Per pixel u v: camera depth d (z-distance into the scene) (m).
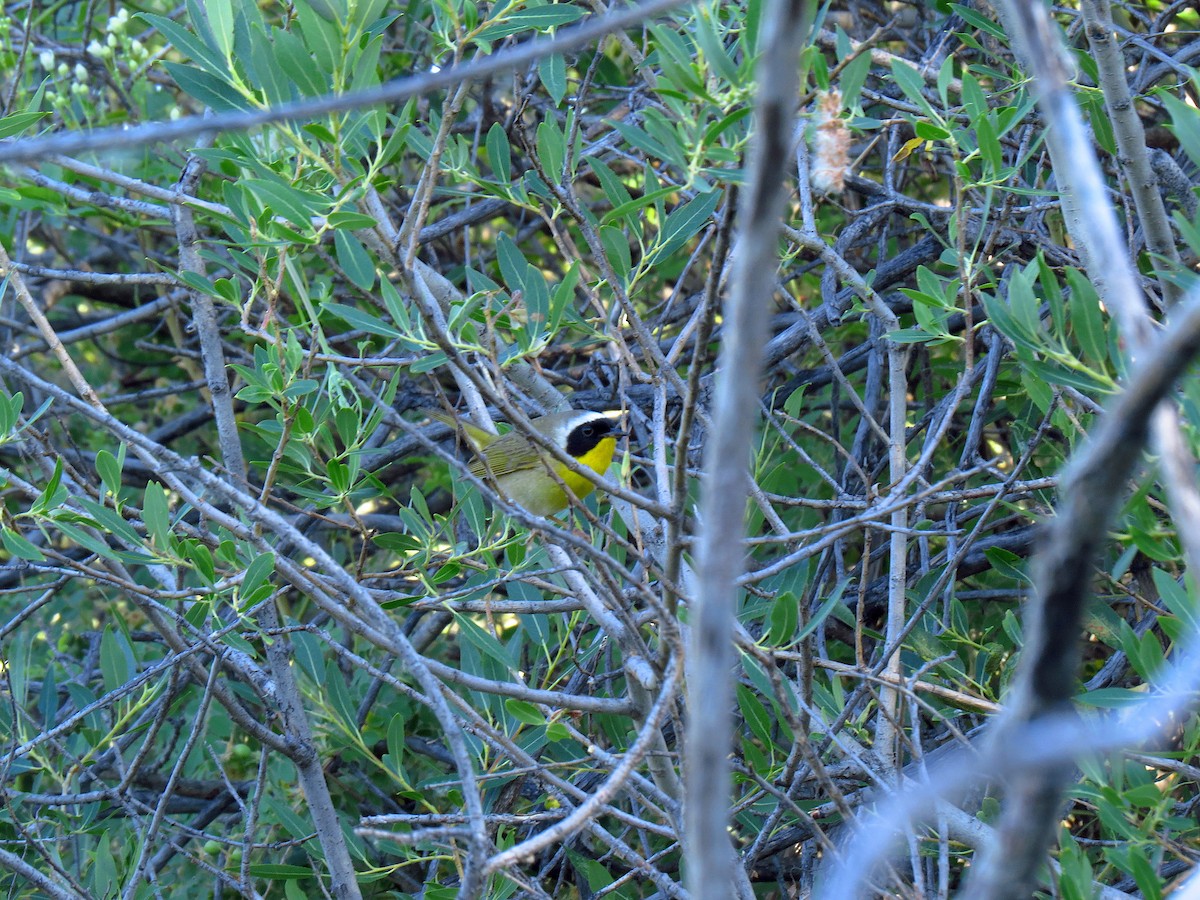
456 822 8.09
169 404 14.98
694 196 7.57
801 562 7.73
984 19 8.55
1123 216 9.59
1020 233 9.28
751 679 7.04
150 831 7.50
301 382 7.42
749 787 8.45
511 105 12.25
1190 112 5.59
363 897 10.16
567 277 6.42
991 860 3.43
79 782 9.06
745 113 5.57
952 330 10.76
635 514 7.50
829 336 12.20
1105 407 6.28
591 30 3.93
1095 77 7.62
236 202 7.97
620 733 9.12
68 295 16.20
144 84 11.72
